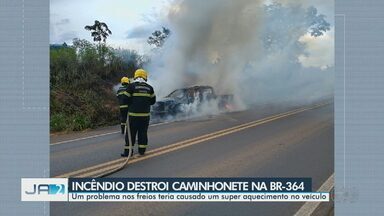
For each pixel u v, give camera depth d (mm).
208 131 11891
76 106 14906
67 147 9703
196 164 7582
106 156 8516
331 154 8281
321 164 7449
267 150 8844
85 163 7828
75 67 17625
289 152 8594
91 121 14016
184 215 5102
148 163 7762
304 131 11672
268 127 12633
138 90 8398
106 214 5148
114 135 11734
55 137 11594
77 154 8766
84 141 10641
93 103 15070
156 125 13625
